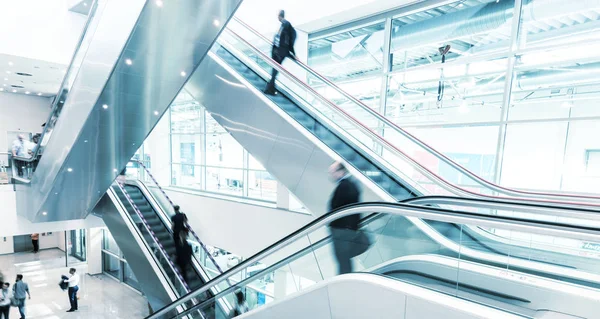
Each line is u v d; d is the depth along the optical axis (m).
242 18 8.41
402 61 7.17
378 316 2.76
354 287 2.93
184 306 6.38
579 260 2.52
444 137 7.03
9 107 13.20
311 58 8.41
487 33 6.19
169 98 4.49
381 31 7.24
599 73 5.09
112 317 9.77
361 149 5.01
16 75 10.02
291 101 5.74
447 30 6.47
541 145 5.84
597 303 2.25
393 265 3.11
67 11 8.59
